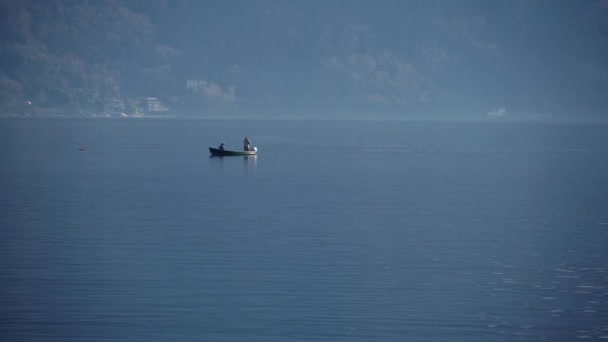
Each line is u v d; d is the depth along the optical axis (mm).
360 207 182875
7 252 133375
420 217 168875
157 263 126500
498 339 96062
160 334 97062
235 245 139000
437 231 152625
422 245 140000
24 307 105500
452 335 97125
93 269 122750
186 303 107250
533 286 115125
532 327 99625
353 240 143750
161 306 106125
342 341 95188
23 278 118000
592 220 165500
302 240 143500
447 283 116375
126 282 116062
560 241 143625
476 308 105938
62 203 187375
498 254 133500
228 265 125375
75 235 146875
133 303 107125
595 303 107938
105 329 98500
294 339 95625
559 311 104938
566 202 193000
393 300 108812
